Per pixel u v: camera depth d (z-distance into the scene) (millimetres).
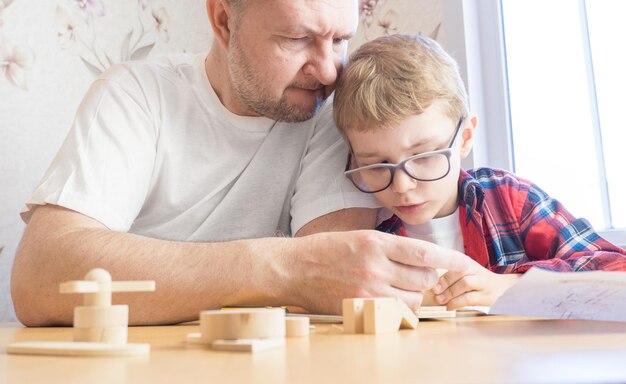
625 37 1691
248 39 1074
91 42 1802
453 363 377
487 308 856
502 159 1837
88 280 499
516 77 1854
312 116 1153
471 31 1834
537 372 333
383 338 552
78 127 1065
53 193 946
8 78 1644
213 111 1218
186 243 866
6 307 1628
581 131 1759
